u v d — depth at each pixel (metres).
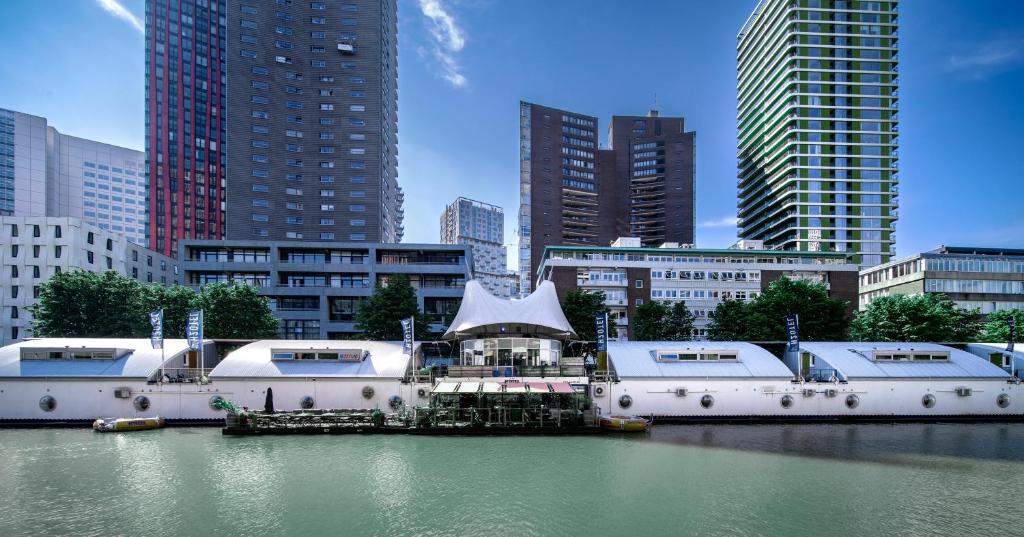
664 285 100.75
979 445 39.62
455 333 56.25
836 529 24.05
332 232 128.25
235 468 33.41
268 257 99.00
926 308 65.75
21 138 189.50
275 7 130.12
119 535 23.34
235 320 65.50
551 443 40.44
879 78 156.38
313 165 129.50
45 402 46.19
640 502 27.39
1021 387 49.78
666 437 42.47
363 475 31.97
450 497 28.09
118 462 34.72
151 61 177.00
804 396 48.84
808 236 148.25
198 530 23.86
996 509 26.44
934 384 49.56
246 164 123.81
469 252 106.69
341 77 132.62
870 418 48.84
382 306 67.88
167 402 47.12
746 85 186.75
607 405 48.53
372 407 48.28
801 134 152.62
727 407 48.66
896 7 159.25
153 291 66.88
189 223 175.62
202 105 181.62
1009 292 103.56
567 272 99.12
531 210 192.88
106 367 48.09
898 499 27.86
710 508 26.56
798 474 32.22
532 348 53.97
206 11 186.00
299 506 26.78
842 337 66.94
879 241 149.62
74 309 62.12
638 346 54.16
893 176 153.75
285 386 48.09
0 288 84.88
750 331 66.38
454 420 44.12
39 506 26.81
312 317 95.31
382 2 138.50
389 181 149.38
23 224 86.31
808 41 156.75
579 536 23.20
